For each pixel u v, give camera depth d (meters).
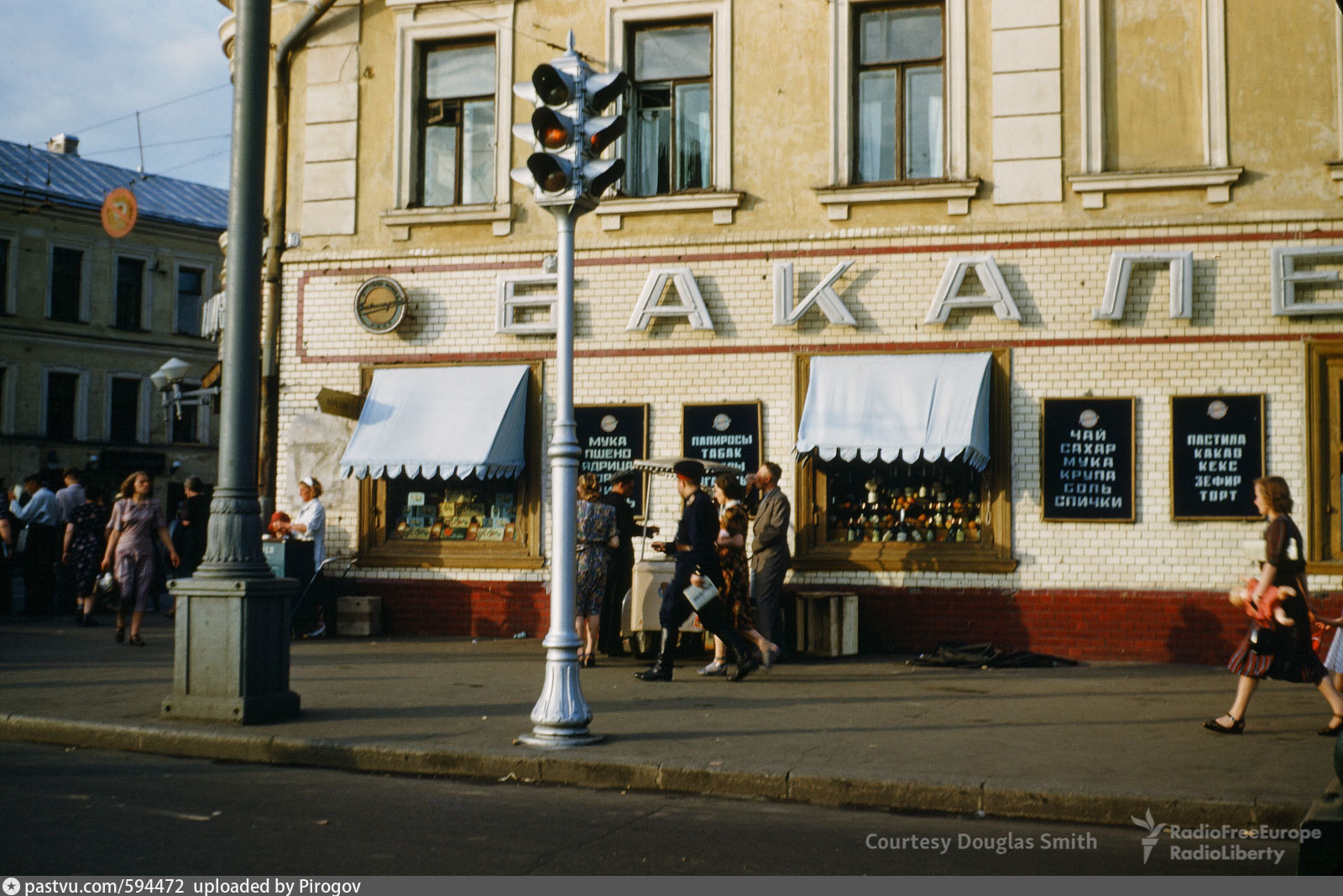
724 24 13.84
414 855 5.59
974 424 12.37
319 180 15.12
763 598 12.10
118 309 43.34
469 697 9.76
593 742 7.94
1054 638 12.56
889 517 13.21
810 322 13.38
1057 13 12.93
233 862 5.44
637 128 14.27
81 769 7.62
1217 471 12.28
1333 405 12.16
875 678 11.09
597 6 14.30
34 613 17.72
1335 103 12.25
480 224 14.59
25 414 40.78
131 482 13.71
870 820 6.54
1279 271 12.21
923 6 13.48
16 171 41.03
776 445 13.40
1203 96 12.55
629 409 13.84
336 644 13.50
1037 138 12.91
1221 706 9.55
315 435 14.91
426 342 14.62
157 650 12.86
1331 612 11.85
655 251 13.87
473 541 14.52
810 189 13.48
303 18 15.21
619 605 12.81
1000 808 6.68
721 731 8.38
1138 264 12.58
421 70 15.09
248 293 9.09
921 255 13.11
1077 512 12.59
